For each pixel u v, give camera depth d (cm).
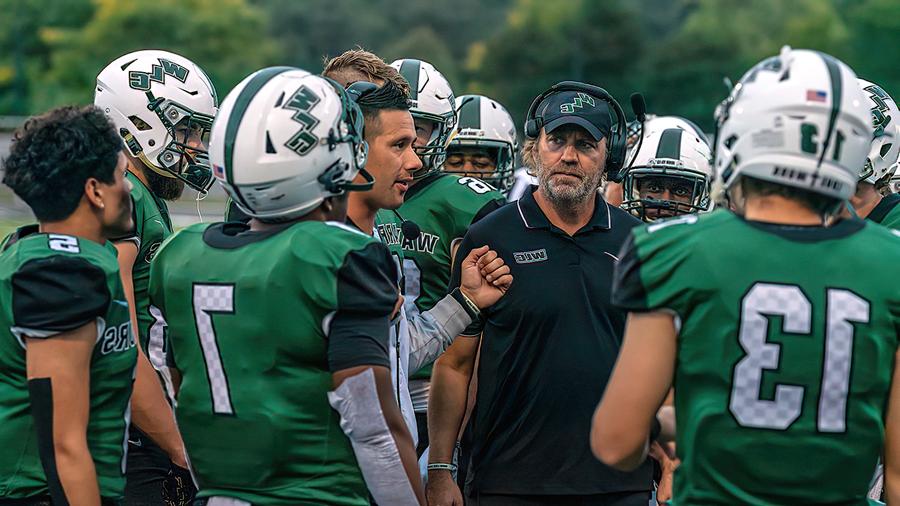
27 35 14762
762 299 709
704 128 12244
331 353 789
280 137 820
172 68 1200
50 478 810
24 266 815
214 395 819
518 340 1076
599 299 1076
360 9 19312
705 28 14275
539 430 1068
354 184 911
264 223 854
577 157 1077
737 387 712
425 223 1299
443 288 1313
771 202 738
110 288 841
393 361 935
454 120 1350
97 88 1202
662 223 746
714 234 727
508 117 1639
